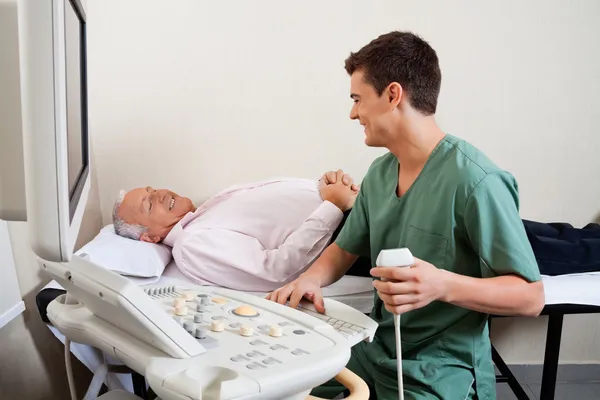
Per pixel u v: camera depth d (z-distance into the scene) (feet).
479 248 3.58
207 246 5.54
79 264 2.56
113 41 6.85
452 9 6.79
